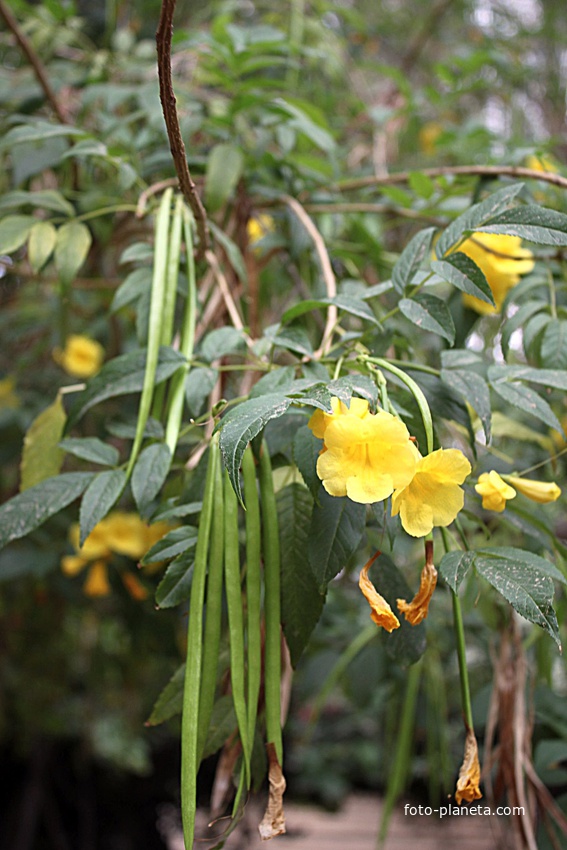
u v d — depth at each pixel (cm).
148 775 149
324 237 79
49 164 72
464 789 43
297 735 160
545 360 57
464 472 41
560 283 67
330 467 40
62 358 101
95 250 81
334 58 103
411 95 94
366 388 40
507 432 64
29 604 108
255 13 122
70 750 143
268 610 44
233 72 71
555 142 75
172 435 51
